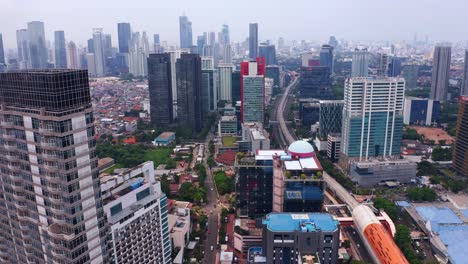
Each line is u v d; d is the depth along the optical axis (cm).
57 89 14875
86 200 16788
